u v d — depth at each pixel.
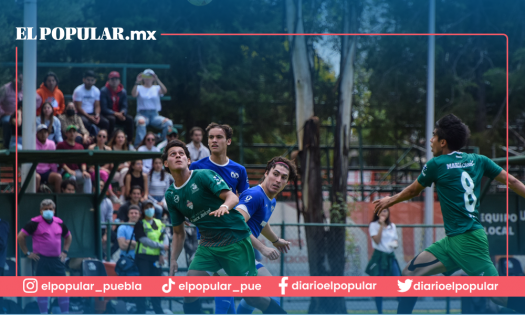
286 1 21.77
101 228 16.94
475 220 8.06
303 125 21.23
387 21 30.22
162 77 29.08
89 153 12.41
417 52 29.84
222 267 8.21
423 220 25.48
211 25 29.28
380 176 33.91
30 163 15.23
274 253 8.23
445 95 30.45
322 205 20.98
